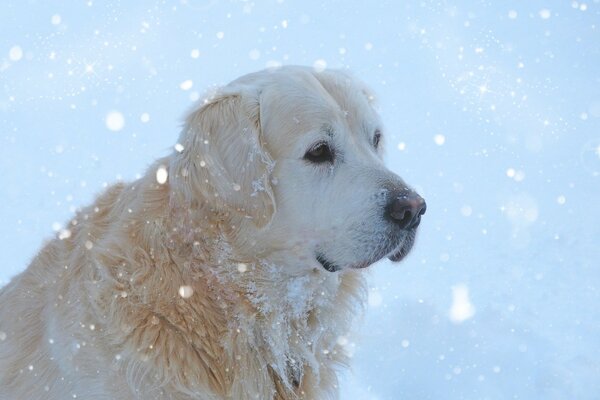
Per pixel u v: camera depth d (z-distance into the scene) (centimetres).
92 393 448
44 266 503
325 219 470
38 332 482
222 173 470
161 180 475
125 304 448
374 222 460
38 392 468
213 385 459
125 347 442
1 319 506
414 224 471
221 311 465
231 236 469
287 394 494
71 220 518
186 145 476
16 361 485
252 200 466
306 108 480
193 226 463
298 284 484
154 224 462
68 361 455
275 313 482
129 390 445
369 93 564
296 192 474
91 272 463
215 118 477
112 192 513
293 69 507
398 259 480
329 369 520
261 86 494
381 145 546
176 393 450
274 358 484
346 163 477
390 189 463
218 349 461
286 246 475
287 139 476
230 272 468
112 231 473
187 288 456
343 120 488
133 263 456
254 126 477
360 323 537
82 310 457
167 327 451
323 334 510
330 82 506
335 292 504
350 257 466
